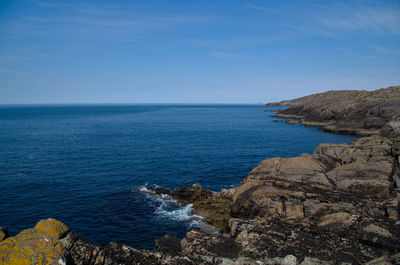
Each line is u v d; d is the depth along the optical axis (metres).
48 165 38.00
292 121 103.50
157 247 14.58
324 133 74.06
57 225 9.56
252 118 134.50
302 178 21.95
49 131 76.19
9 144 53.97
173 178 32.97
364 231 12.76
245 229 14.84
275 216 16.33
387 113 69.00
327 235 13.54
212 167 38.03
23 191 27.70
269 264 10.87
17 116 143.88
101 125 95.88
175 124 101.69
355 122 73.75
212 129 84.44
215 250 12.66
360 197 18.81
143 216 22.61
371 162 23.73
